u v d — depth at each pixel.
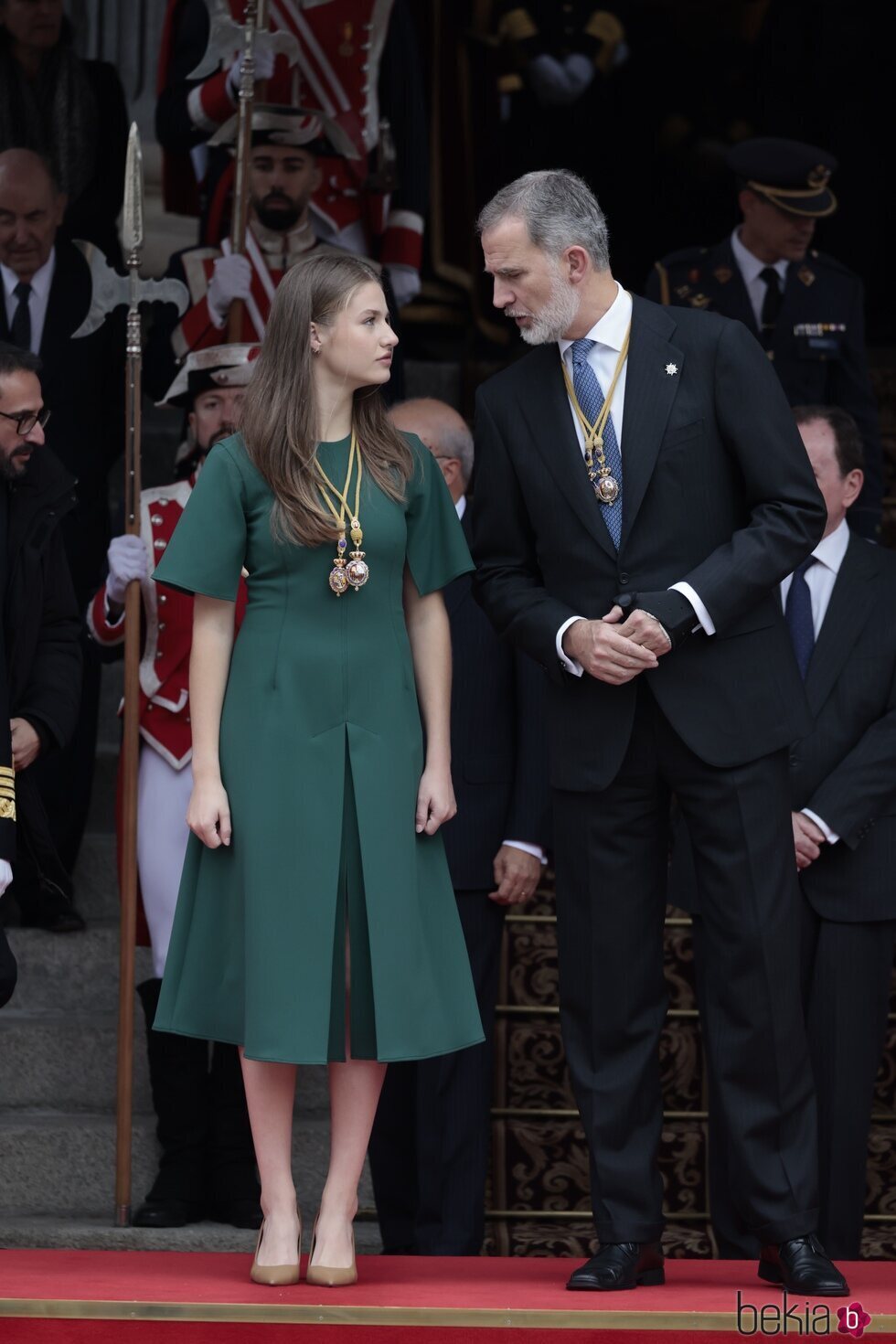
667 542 14.77
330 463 14.91
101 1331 13.62
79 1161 20.44
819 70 35.28
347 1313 13.54
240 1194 19.58
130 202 20.00
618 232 34.38
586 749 14.92
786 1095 14.63
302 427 14.76
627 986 15.00
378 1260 15.64
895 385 31.59
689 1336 13.43
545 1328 13.47
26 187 22.92
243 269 21.41
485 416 15.48
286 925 14.31
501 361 31.31
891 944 18.44
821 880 18.20
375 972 14.32
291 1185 14.78
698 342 14.89
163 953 19.80
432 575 15.35
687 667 14.64
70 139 26.69
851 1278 14.97
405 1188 19.11
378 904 14.41
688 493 14.76
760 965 14.64
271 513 14.76
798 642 18.83
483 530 15.57
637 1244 14.70
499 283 14.81
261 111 22.33
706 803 14.78
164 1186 19.66
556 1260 15.73
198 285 22.31
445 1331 13.50
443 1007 14.77
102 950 22.30
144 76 34.12
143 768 19.98
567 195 14.72
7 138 26.41
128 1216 19.39
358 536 14.72
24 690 17.27
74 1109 21.30
